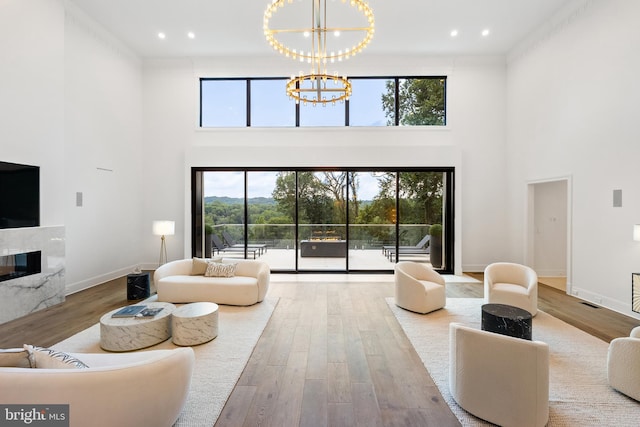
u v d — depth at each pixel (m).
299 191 7.05
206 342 3.38
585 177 5.03
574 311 4.46
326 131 7.14
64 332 3.67
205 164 7.02
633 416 2.20
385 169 7.02
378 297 5.11
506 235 7.16
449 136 7.15
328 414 2.23
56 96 4.76
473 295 5.29
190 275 5.07
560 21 5.51
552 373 2.78
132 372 1.71
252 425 2.12
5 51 4.00
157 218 7.26
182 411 2.24
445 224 7.11
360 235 7.05
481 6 5.36
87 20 5.60
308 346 3.33
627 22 4.30
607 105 4.62
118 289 5.56
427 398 2.42
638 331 2.62
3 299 3.96
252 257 7.12
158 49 6.80
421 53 6.96
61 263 4.81
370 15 3.65
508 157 7.07
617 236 4.48
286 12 5.46
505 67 7.13
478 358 2.19
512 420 2.05
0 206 3.93
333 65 7.13
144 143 7.24
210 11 5.48
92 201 5.77
